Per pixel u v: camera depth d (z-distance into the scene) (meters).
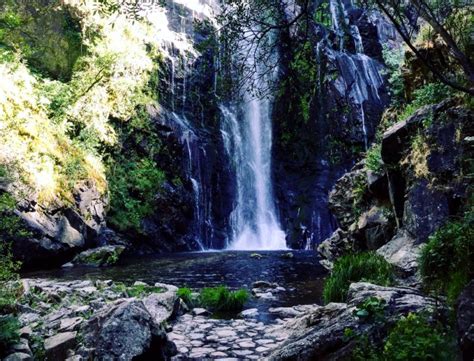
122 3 5.18
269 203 24.34
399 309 4.39
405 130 9.65
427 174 8.48
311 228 22.55
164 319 7.16
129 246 18.27
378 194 11.59
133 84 19.53
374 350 4.04
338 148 23.20
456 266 4.56
